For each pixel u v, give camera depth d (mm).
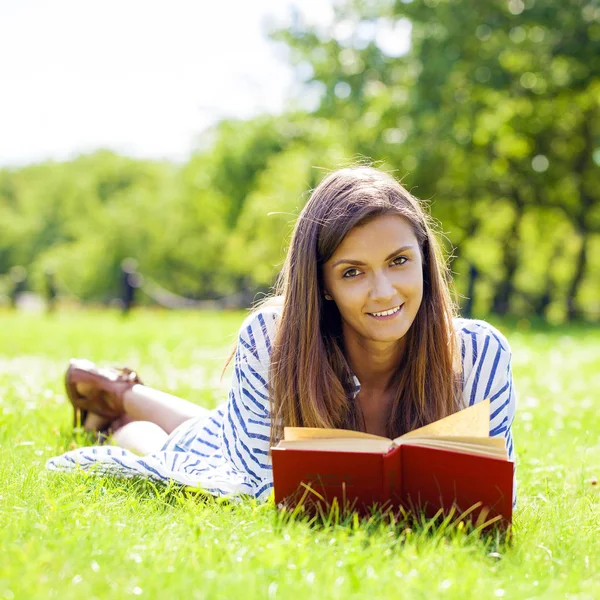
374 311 2754
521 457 4016
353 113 24672
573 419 5426
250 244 43969
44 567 2162
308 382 2900
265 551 2309
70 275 54688
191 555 2271
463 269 29516
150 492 3068
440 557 2295
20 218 64688
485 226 30078
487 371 3098
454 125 21688
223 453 3338
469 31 20922
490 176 24719
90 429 4422
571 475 3812
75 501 2818
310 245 2824
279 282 3391
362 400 3121
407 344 3014
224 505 2971
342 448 2588
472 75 21281
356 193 2750
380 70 23625
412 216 2799
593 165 24875
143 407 4230
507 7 21250
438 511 2613
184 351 9664
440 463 2547
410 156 21953
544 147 24922
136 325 14414
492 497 2545
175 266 53969
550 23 20922
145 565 2232
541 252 36031
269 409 3062
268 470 3096
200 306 27203
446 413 2994
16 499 2828
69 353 9328
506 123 23906
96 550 2309
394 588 2088
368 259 2717
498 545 2533
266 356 3068
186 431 3723
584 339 13680
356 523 2512
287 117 37156
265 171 36562
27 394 5652
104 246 53344
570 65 22031
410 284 2764
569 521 2891
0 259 62969
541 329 17266
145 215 52875
